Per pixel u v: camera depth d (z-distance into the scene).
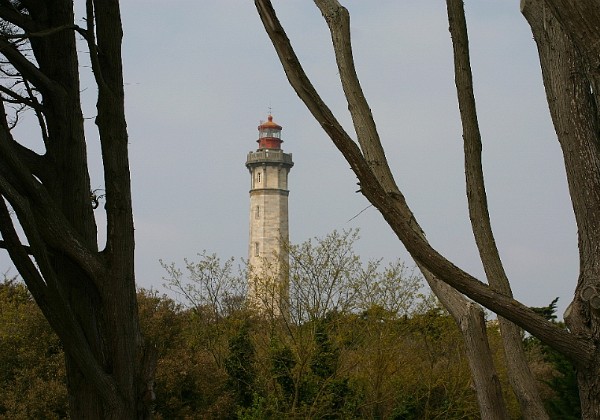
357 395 25.58
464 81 5.18
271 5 4.21
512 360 5.09
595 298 4.32
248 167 102.00
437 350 27.58
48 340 25.94
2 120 10.38
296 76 4.23
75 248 10.23
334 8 5.23
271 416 24.70
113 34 11.02
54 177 10.86
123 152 10.91
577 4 3.79
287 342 25.84
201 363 27.52
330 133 4.27
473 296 4.39
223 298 31.27
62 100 10.93
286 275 25.62
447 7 5.25
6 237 9.27
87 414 10.27
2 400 24.44
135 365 10.62
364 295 25.84
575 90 4.57
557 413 22.36
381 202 4.34
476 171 5.14
